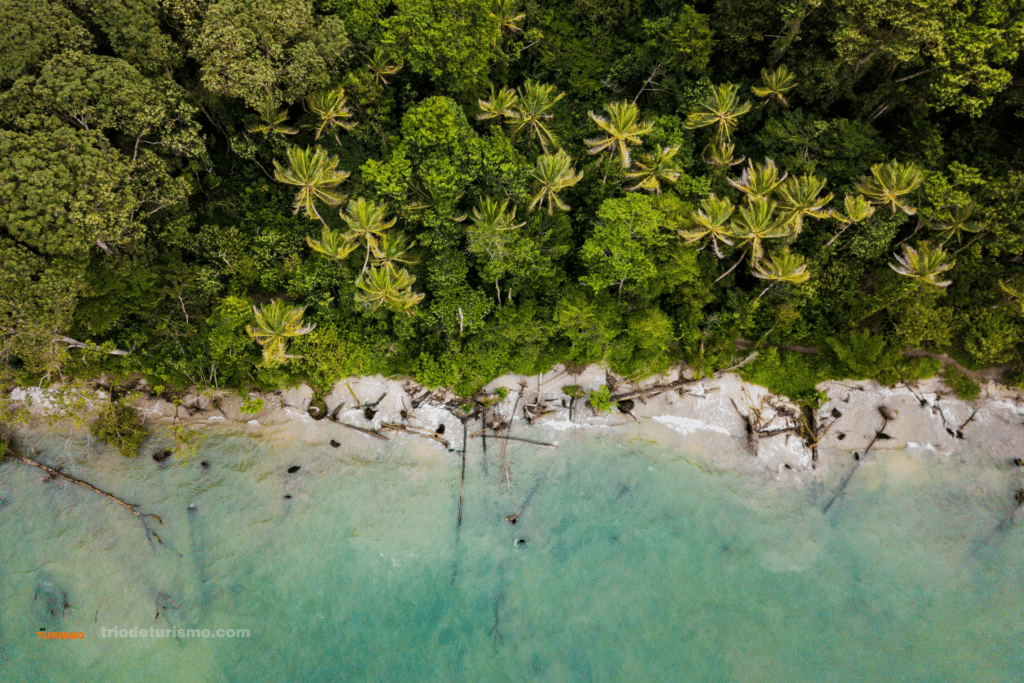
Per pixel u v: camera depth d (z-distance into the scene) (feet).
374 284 83.76
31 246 76.07
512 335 100.22
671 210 90.38
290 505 100.99
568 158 83.76
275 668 94.22
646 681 96.99
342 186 92.17
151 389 101.86
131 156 82.38
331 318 100.68
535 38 99.86
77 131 73.46
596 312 101.09
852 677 97.96
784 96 103.14
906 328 100.27
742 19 93.56
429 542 102.42
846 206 88.89
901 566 104.22
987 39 84.48
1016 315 100.89
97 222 73.56
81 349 93.66
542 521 104.94
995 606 102.63
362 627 97.25
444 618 99.09
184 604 94.99
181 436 101.50
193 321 99.40
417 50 85.46
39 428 100.37
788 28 94.73
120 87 74.23
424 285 100.07
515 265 92.07
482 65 90.33
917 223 99.45
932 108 103.86
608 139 86.38
